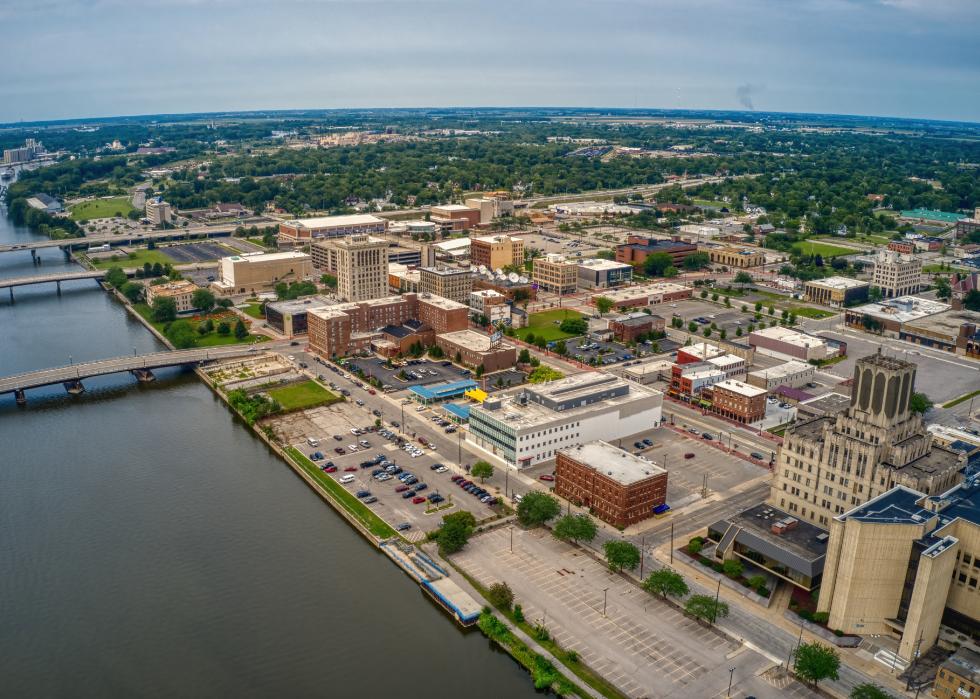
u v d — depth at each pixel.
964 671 160.62
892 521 176.38
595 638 180.88
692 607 184.12
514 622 186.38
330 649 181.88
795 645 179.38
